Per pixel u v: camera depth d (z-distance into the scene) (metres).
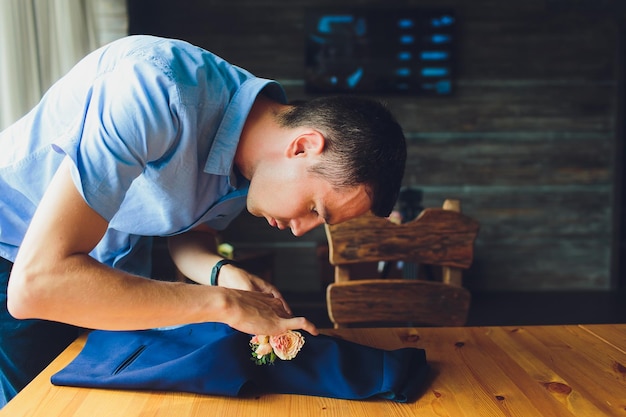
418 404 1.14
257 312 1.09
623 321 4.52
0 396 1.50
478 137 5.48
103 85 1.06
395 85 5.33
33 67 2.91
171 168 1.16
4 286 1.44
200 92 1.14
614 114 5.50
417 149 5.48
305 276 5.46
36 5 3.01
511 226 5.57
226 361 1.18
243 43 5.34
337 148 1.07
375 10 5.25
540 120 5.48
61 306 0.96
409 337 1.51
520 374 1.28
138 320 1.00
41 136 1.27
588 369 1.31
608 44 5.45
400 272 4.71
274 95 1.30
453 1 5.36
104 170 1.00
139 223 1.34
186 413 1.09
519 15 5.38
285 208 1.14
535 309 4.89
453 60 5.32
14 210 1.36
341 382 1.18
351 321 1.75
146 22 5.16
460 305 1.76
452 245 1.76
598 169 5.55
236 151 1.21
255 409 1.11
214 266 1.46
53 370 1.27
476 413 1.10
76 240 0.98
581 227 5.59
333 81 5.32
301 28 5.34
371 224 1.75
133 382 1.16
